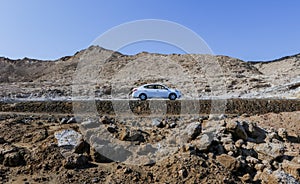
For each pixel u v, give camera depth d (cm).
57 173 596
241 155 696
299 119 1103
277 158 704
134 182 579
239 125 780
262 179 628
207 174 597
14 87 3109
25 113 1257
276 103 1545
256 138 810
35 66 7412
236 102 1527
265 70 6259
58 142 684
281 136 876
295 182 597
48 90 2664
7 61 7806
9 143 727
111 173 611
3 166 614
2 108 1379
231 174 618
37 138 752
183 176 591
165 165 629
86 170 613
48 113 1278
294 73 4194
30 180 568
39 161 627
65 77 4856
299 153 744
